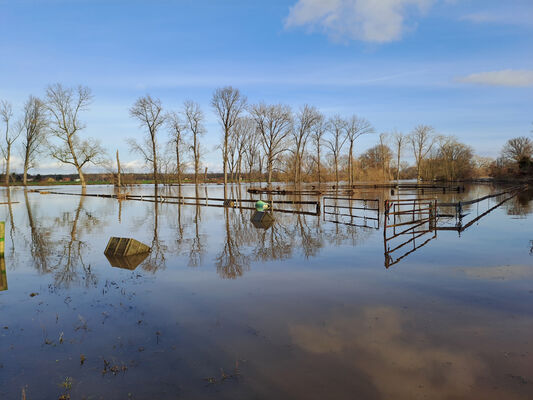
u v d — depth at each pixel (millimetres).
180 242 13000
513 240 12617
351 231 15266
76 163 54344
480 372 4223
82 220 19953
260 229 16078
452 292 7156
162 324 5715
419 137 74438
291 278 8281
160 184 79000
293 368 4332
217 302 6727
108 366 4434
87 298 7016
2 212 24562
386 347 4852
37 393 3893
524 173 61062
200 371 4293
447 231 14914
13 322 5840
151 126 55531
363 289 7414
